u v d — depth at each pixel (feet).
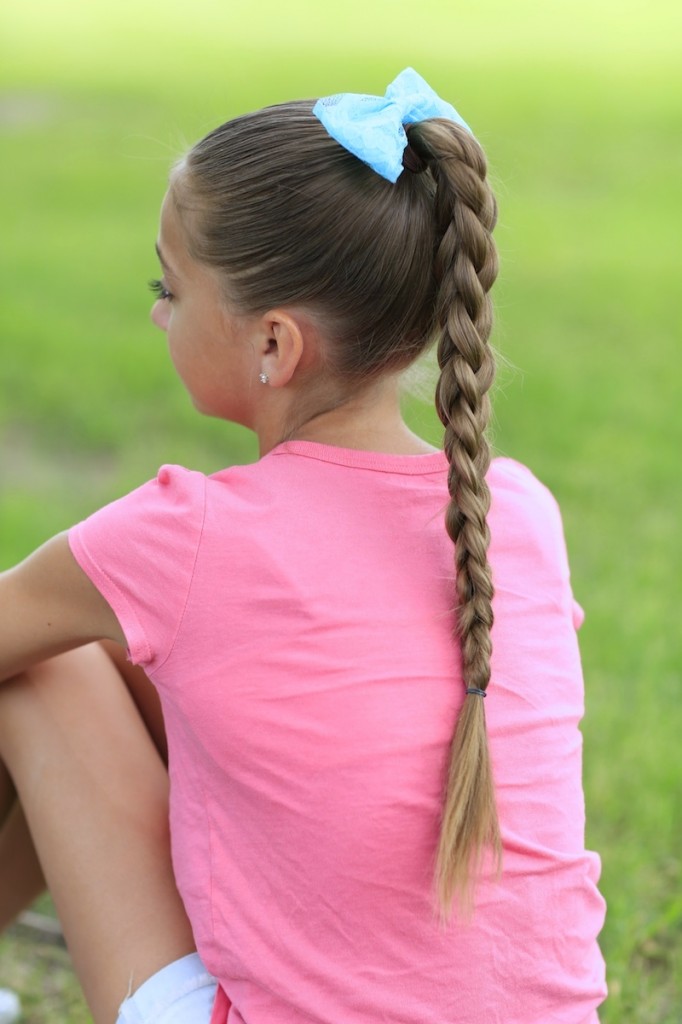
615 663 15.74
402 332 7.26
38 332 29.27
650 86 65.31
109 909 7.55
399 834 6.51
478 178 6.93
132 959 7.38
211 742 6.72
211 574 6.68
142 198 44.01
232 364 7.69
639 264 35.96
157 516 6.82
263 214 7.10
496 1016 6.65
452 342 6.86
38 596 7.24
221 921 6.83
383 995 6.51
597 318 31.22
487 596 6.74
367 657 6.64
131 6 97.50
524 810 6.92
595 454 22.89
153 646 6.77
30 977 11.05
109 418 24.44
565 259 36.17
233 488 7.01
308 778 6.56
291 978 6.61
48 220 40.78
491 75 67.62
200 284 7.52
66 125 55.57
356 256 7.01
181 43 80.64
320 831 6.55
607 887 11.83
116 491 21.30
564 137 52.85
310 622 6.63
